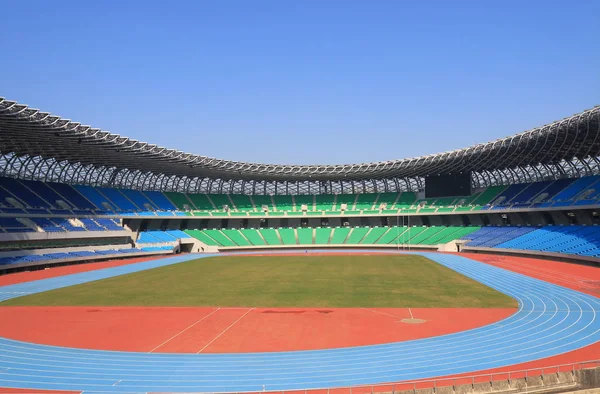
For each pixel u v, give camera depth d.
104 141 63.81
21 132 57.59
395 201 114.06
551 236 76.06
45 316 34.09
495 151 77.88
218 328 30.11
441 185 104.44
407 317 32.53
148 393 18.67
